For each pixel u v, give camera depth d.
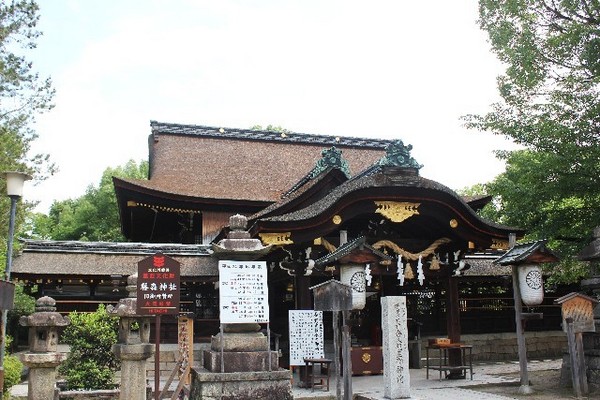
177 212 29.42
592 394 14.28
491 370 20.20
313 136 38.72
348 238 19.05
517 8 18.05
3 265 21.28
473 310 24.86
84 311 21.92
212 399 10.53
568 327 14.30
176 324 21.28
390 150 17.95
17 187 13.84
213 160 34.91
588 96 17.05
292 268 17.86
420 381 17.36
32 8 17.73
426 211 17.77
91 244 23.94
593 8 17.27
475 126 18.77
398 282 22.20
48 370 11.76
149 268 10.54
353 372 18.19
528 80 17.73
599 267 15.82
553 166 17.00
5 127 18.53
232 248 11.45
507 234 18.58
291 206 21.27
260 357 11.11
